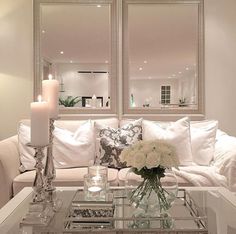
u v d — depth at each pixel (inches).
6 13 138.5
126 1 141.8
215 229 57.6
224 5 140.6
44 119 58.8
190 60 142.9
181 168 106.7
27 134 115.6
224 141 114.3
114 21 141.9
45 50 142.0
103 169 73.5
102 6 142.2
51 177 69.0
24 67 139.4
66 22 142.3
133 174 65.3
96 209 67.1
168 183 64.4
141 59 143.2
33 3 140.0
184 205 69.1
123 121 129.5
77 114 142.5
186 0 141.3
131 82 143.2
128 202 68.8
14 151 108.9
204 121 127.7
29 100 139.4
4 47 138.6
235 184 95.5
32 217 59.6
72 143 115.4
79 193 77.1
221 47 141.1
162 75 143.2
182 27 142.7
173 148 62.4
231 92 140.9
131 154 62.2
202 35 141.5
